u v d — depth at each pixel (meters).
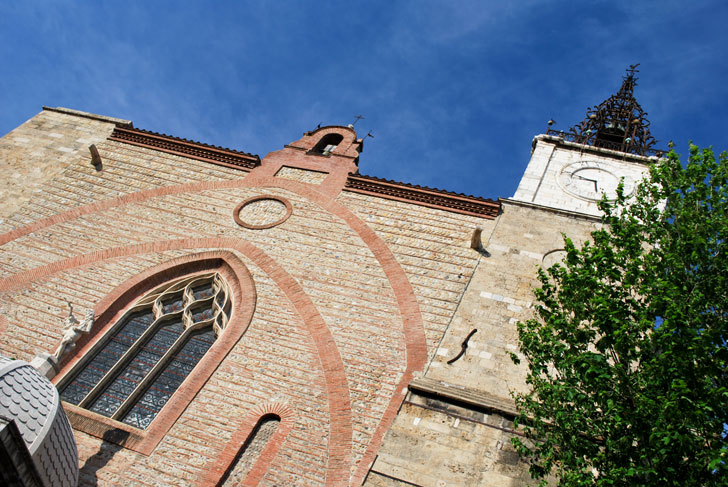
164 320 23.67
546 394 15.83
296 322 22.55
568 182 29.91
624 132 36.41
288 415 19.89
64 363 21.81
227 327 22.52
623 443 14.05
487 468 17.23
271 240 25.55
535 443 16.02
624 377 14.61
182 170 29.06
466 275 23.84
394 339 21.86
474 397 18.97
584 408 15.26
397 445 17.88
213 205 27.30
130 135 30.80
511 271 23.97
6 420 14.23
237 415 20.00
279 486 18.30
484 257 24.52
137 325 23.52
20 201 27.55
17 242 25.75
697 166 18.47
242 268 24.50
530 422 17.17
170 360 22.39
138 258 25.19
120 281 24.45
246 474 18.66
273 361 21.38
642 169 30.61
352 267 24.34
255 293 23.56
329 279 23.94
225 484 18.48
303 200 27.36
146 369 22.11
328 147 32.97
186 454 19.11
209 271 24.89
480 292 23.14
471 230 25.72
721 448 12.85
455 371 20.55
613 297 16.52
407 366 21.00
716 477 12.86
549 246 25.03
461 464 17.36
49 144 30.44
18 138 30.77
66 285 24.20
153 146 30.30
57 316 23.20
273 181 28.47
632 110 37.22
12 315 23.05
